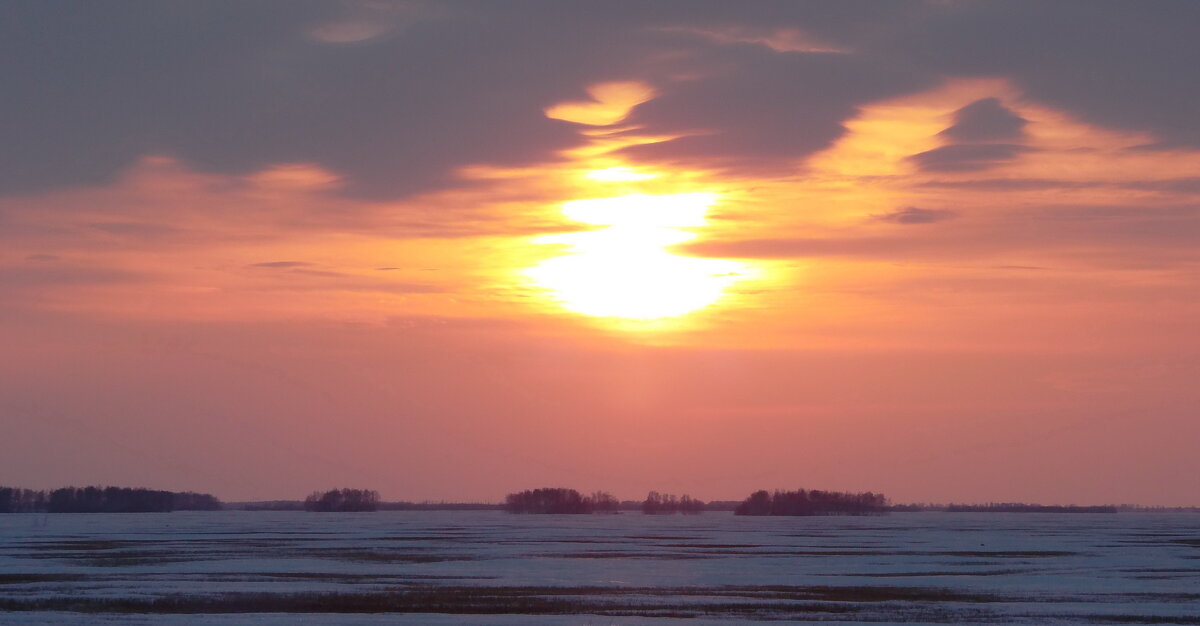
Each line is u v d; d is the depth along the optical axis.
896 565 75.81
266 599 53.12
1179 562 79.44
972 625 45.88
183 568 71.19
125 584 60.06
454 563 76.69
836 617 48.00
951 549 96.94
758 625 45.72
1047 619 47.72
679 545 102.88
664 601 53.06
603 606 51.12
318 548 95.81
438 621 46.09
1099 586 60.97
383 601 52.53
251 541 109.69
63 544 102.00
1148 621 47.16
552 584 60.81
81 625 44.78
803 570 71.31
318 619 46.56
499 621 46.16
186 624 45.03
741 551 92.38
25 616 47.31
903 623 46.34
